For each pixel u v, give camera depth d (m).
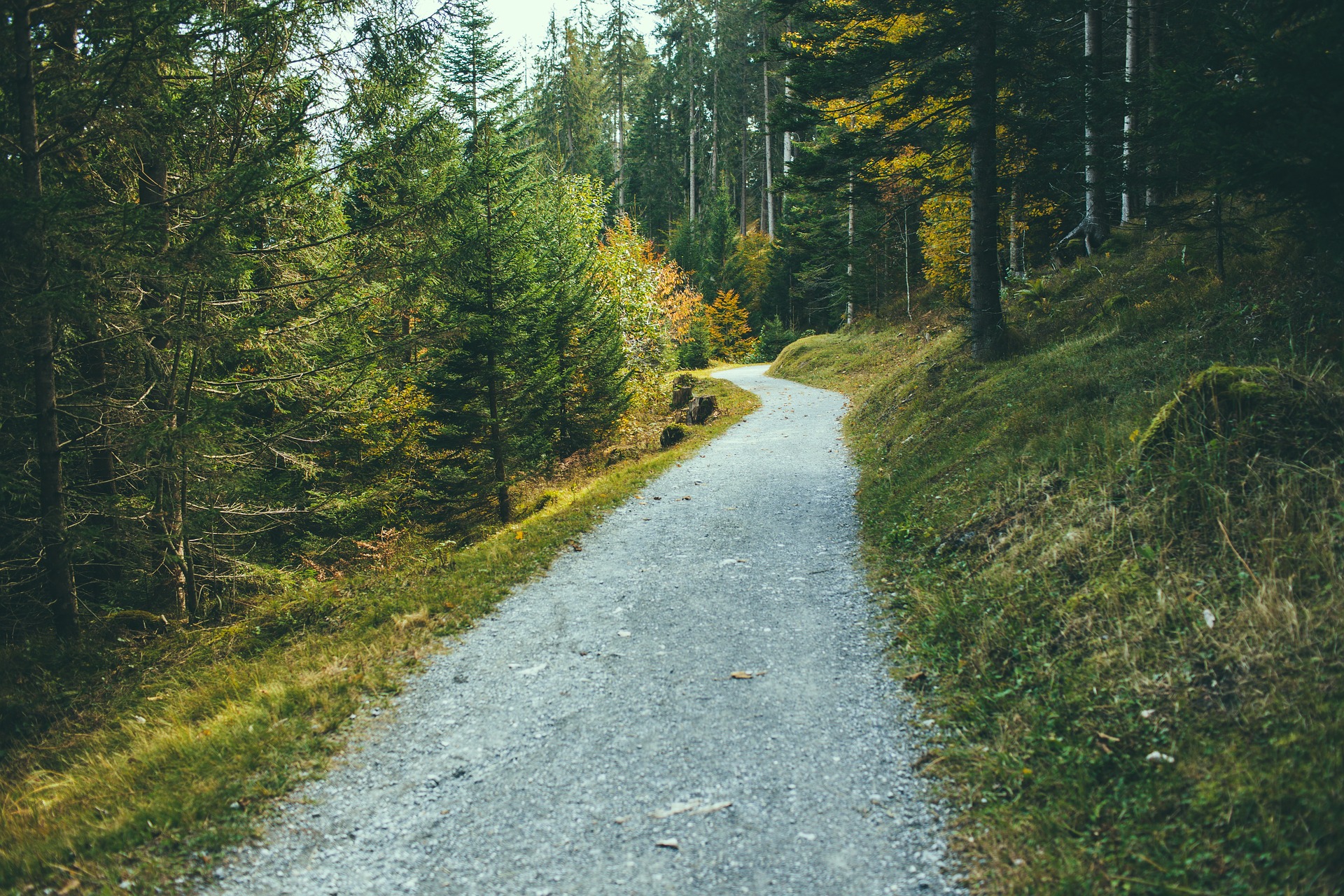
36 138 7.77
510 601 7.75
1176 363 8.27
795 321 56.53
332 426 13.40
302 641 7.30
